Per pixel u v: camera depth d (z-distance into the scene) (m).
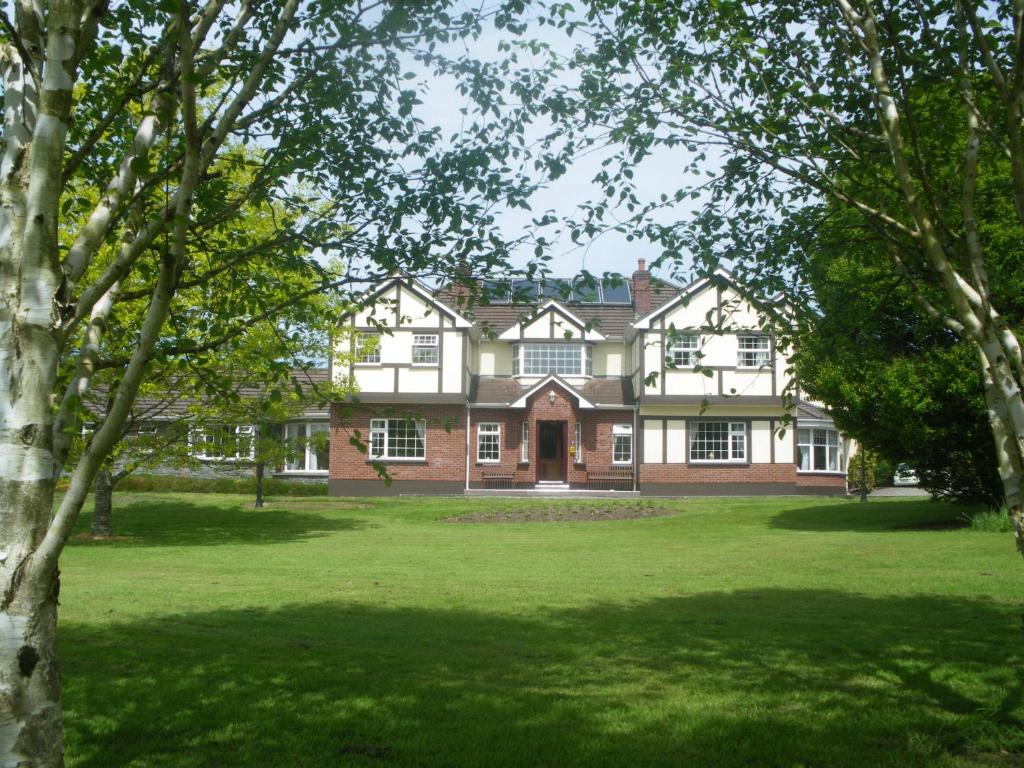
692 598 10.56
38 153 3.90
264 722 5.72
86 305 4.11
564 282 6.40
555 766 4.98
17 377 3.77
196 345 5.89
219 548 17.19
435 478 33.59
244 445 18.14
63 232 12.95
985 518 18.02
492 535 19.66
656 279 6.83
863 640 8.01
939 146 6.27
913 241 5.84
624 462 34.25
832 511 24.33
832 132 6.28
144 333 3.98
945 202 6.15
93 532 19.66
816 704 6.08
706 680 6.71
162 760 5.10
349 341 21.23
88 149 4.75
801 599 10.38
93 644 7.83
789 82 6.47
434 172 6.39
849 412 19.19
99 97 5.83
